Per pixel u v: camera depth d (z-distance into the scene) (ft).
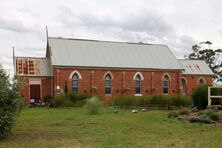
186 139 54.29
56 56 185.47
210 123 77.92
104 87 190.80
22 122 84.69
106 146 47.78
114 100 166.09
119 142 51.42
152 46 219.20
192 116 86.48
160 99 148.87
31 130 68.59
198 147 46.42
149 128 70.64
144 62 202.80
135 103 148.56
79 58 189.57
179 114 94.68
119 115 104.94
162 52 216.13
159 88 202.08
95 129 69.62
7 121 56.13
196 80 216.54
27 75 180.96
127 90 194.29
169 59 211.20
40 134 62.59
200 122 79.77
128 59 201.36
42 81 183.52
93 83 188.14
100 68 189.88
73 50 194.29
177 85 206.08
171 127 72.18
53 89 181.98
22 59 188.55
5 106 56.95
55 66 180.34
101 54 198.49
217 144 48.96
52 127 73.82
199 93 103.86
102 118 94.58
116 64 194.39
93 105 112.37
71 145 49.49
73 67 184.14
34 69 185.26
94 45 203.72
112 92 192.24
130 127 72.69
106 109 134.72
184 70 212.64
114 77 193.26
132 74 197.06
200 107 103.30
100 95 185.47
